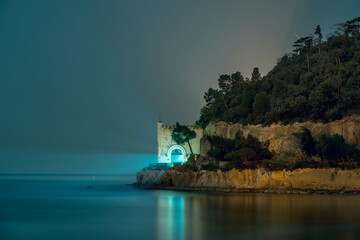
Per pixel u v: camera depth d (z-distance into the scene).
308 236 66.25
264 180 127.06
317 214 84.62
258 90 166.12
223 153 143.38
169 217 86.00
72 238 68.00
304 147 128.50
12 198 132.62
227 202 105.50
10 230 75.12
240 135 147.38
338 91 136.38
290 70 167.25
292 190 122.75
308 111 137.88
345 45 168.38
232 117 158.62
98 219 85.56
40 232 73.12
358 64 145.88
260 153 133.38
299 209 91.12
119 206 105.19
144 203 109.31
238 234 68.50
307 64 171.25
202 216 85.88
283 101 146.00
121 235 69.56
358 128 125.88
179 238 66.62
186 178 142.88
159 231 72.12
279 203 100.75
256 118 148.25
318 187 120.69
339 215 83.31
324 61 161.50
